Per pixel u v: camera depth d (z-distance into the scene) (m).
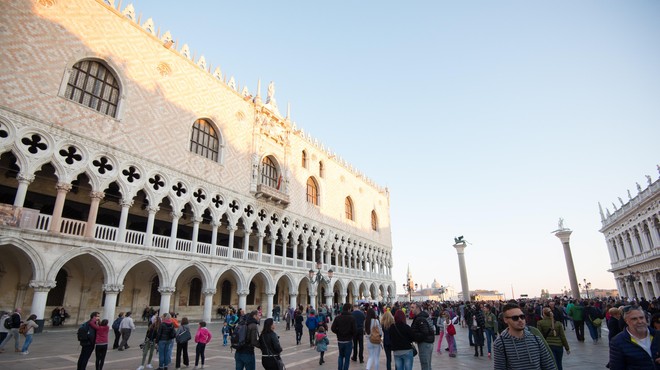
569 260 48.47
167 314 13.48
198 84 35.28
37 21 24.05
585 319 20.69
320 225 50.84
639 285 60.44
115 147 27.12
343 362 11.65
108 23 28.34
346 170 61.84
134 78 29.48
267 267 39.31
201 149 35.06
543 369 5.34
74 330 24.62
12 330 16.12
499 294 160.25
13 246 21.91
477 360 15.01
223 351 18.25
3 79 21.98
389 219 76.31
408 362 9.73
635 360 5.46
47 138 23.53
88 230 24.69
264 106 42.88
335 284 55.84
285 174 44.84
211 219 34.84
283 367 9.70
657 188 49.25
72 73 26.05
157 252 28.34
